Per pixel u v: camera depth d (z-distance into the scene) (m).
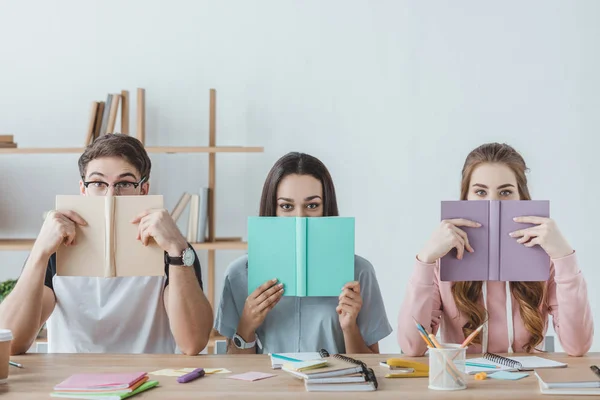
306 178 1.87
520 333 1.77
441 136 3.22
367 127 3.22
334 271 1.76
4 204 3.20
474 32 3.23
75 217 1.62
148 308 1.86
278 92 3.22
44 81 3.22
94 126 3.01
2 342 1.35
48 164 3.21
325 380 1.29
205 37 3.22
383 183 3.23
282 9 3.23
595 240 3.23
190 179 3.23
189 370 1.46
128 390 1.26
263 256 1.77
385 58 3.23
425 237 3.23
